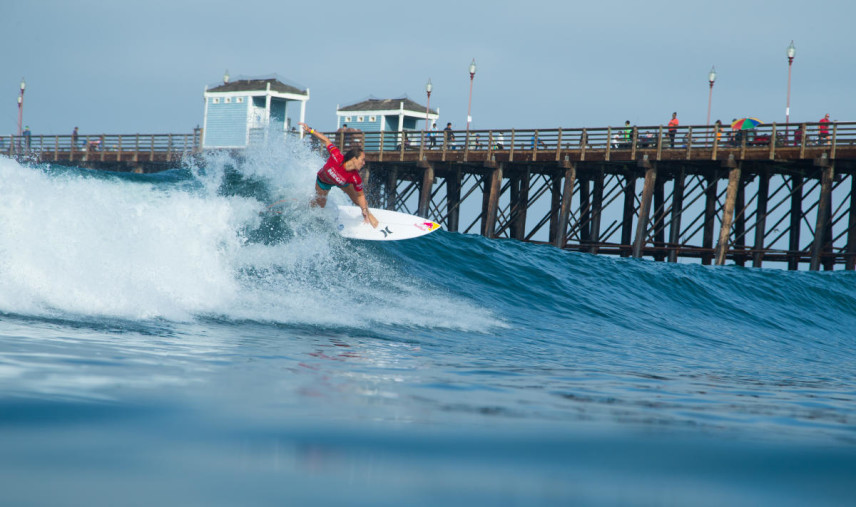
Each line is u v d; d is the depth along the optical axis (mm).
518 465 8906
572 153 100625
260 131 153000
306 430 9906
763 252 96188
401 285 35281
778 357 32312
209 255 28922
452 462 8828
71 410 10078
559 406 13547
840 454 10578
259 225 34438
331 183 37875
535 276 45156
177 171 46781
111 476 7449
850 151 84875
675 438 11078
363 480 7844
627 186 104812
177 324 21391
